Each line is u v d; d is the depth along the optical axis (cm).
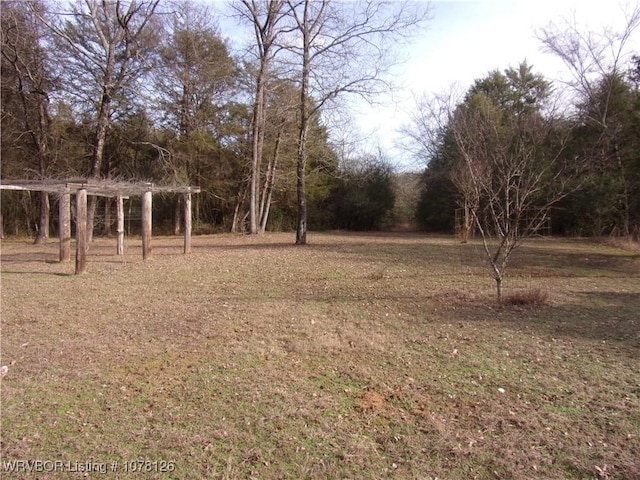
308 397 370
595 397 374
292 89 2120
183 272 1066
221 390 382
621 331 567
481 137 1436
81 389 384
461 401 367
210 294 802
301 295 791
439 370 434
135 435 307
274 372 424
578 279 980
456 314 654
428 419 335
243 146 2986
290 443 299
